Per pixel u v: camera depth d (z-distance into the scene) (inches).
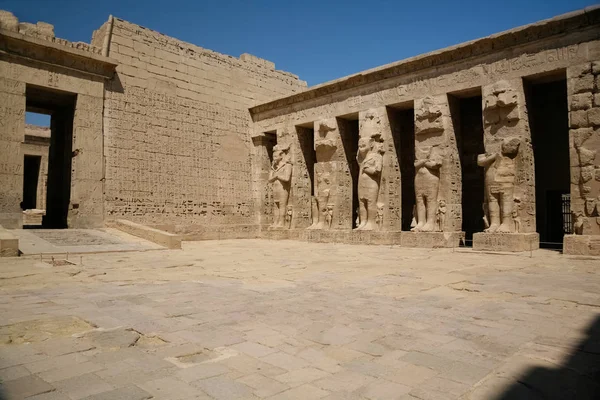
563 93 659.4
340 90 790.5
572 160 518.0
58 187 815.1
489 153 587.8
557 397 124.6
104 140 743.7
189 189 851.4
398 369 147.4
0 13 678.5
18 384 132.2
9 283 311.6
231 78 941.8
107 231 686.5
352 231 739.4
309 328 197.0
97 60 724.0
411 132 812.6
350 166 828.6
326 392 129.1
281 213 888.3
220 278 346.9
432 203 647.1
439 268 401.1
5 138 647.1
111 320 207.9
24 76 665.6
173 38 850.1
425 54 656.4
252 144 973.2
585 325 198.8
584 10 506.6
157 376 140.2
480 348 168.9
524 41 564.7
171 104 834.8
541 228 669.9
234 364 151.9
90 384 133.0
